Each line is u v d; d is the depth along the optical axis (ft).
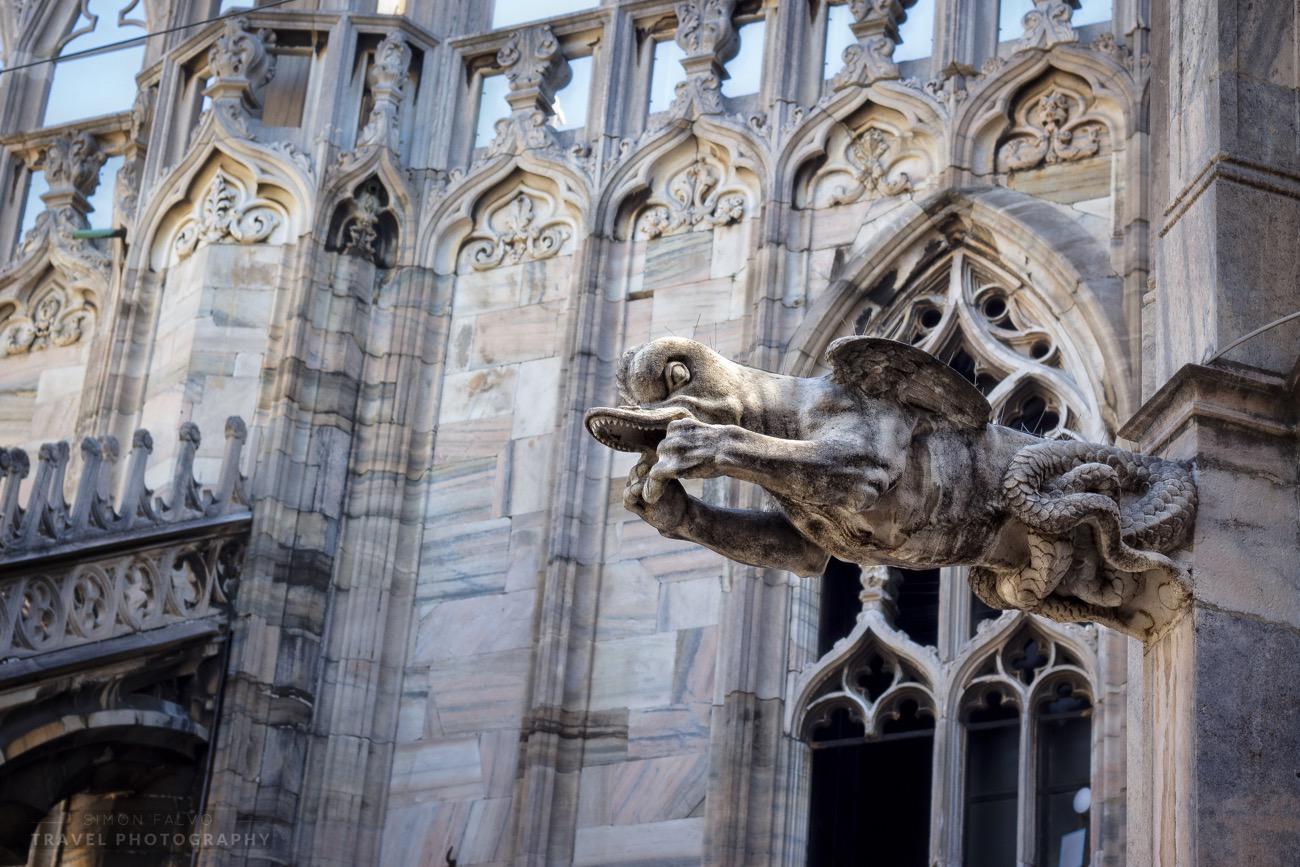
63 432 95.40
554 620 82.02
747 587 80.33
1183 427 50.16
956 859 75.61
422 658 84.43
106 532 79.66
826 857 77.97
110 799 81.76
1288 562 48.96
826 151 87.51
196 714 81.46
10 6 106.83
